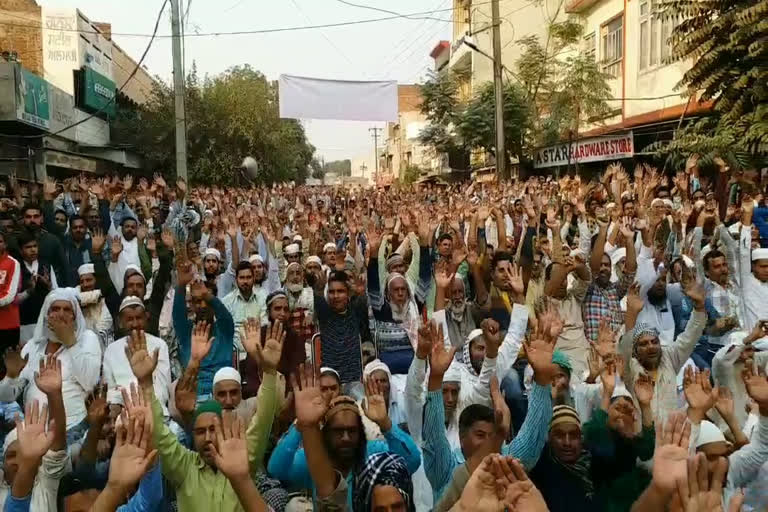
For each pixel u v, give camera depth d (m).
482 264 7.58
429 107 31.34
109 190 12.88
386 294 6.86
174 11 17.92
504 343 5.29
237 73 37.81
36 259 8.46
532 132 25.30
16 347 6.95
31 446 3.42
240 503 3.64
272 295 7.10
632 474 3.96
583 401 5.18
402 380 6.00
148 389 3.98
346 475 3.79
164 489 4.21
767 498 4.04
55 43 28.08
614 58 22.95
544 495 3.88
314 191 27.92
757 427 4.07
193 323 6.48
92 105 29.17
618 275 8.19
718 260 7.59
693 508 2.65
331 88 18.14
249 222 12.71
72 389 5.66
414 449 4.36
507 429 3.72
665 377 5.48
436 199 19.58
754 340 5.59
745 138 13.77
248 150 36.28
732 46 14.26
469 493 2.81
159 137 33.97
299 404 3.69
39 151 22.48
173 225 12.24
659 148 16.94
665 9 16.45
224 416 3.40
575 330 6.94
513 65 32.28
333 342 6.48
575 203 11.41
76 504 3.92
